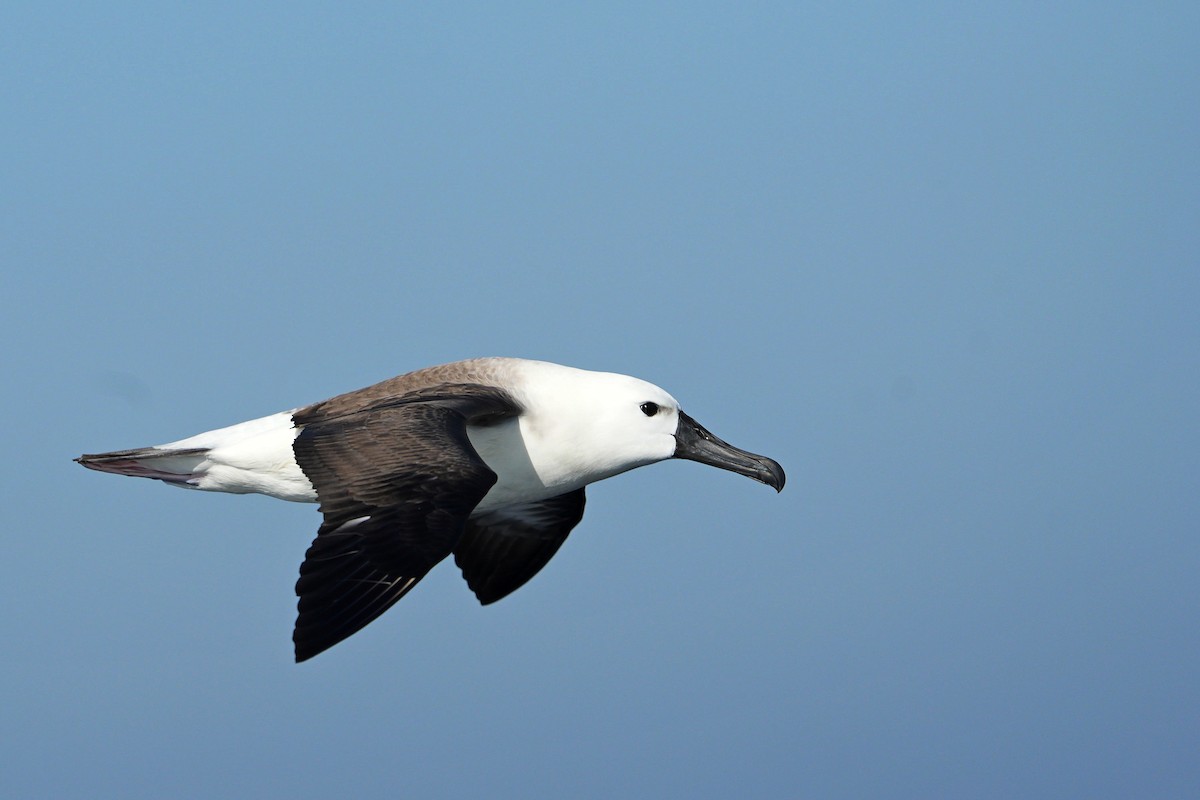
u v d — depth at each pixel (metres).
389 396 14.05
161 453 14.24
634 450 14.86
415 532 11.13
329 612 10.77
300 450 12.09
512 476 14.49
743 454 15.21
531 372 14.65
